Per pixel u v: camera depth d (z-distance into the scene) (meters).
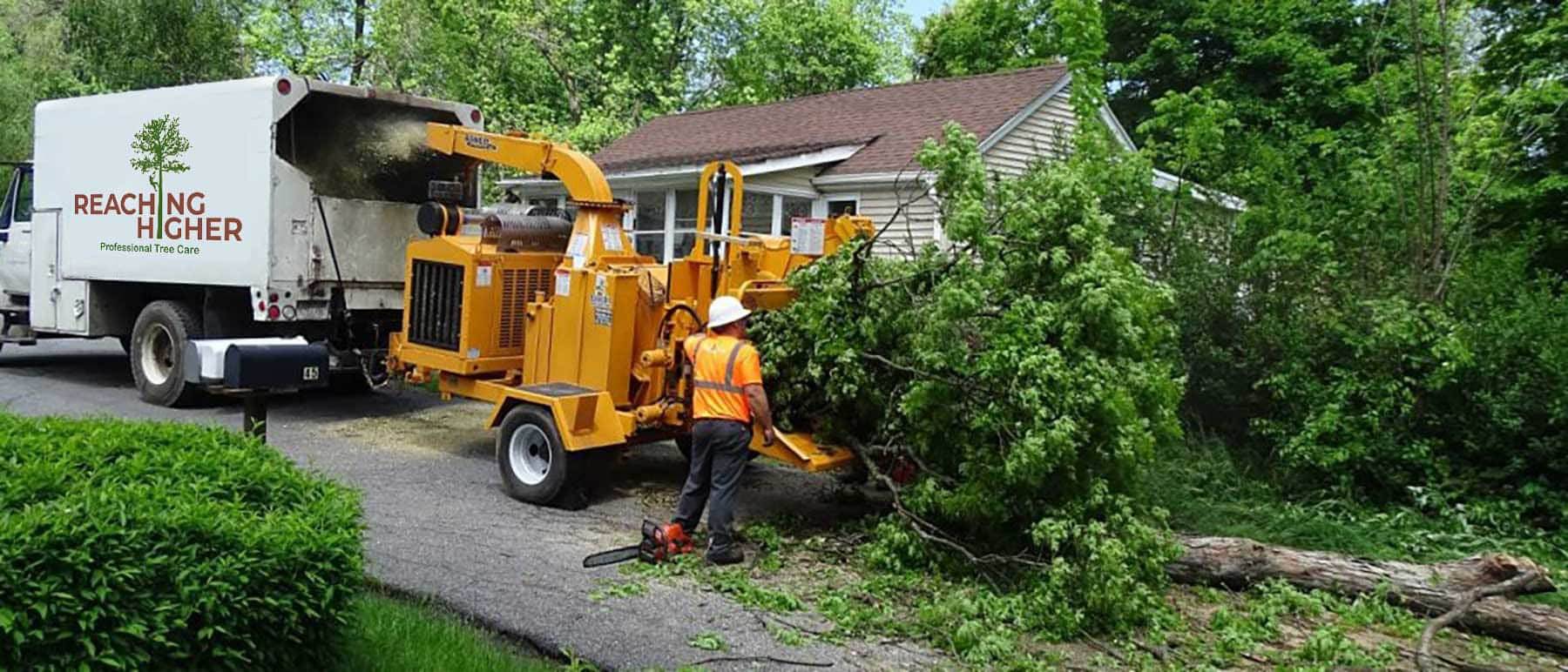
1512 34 10.84
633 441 7.92
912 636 5.48
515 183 19.20
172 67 20.27
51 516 3.54
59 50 22.61
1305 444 8.34
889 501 7.74
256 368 6.07
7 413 5.08
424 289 9.05
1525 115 10.28
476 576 6.05
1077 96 12.30
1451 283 9.12
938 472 6.52
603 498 8.16
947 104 17.41
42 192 12.49
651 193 17.48
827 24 27.97
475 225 9.80
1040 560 6.11
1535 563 6.47
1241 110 20.31
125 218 11.45
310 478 4.71
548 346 8.22
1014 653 5.31
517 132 9.56
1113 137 10.98
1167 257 9.67
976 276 6.24
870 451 7.06
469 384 8.80
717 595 5.97
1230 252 9.65
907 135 16.41
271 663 4.01
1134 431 5.91
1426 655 5.36
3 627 3.28
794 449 6.93
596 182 8.32
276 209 10.16
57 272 12.38
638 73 26.81
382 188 11.39
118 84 20.14
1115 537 5.73
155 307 11.33
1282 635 5.76
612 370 7.72
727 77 28.17
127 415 10.70
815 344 6.92
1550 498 7.86
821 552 6.86
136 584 3.60
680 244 17.00
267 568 3.86
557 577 6.13
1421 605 6.09
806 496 8.36
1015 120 16.06
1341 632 5.76
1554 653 5.67
